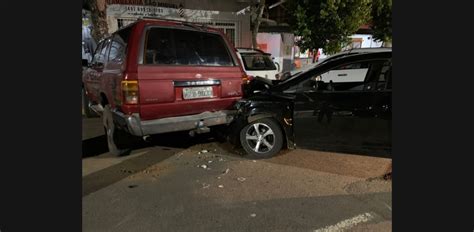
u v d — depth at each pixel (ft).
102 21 26.55
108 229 9.70
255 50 29.91
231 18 41.01
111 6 34.94
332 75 18.70
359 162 15.02
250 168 14.53
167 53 14.21
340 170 14.10
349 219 10.12
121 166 14.92
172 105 13.91
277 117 15.06
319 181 12.98
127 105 12.95
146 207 11.02
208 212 10.63
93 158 16.02
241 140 15.98
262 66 29.14
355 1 34.01
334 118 14.21
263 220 10.10
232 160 15.64
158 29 14.10
